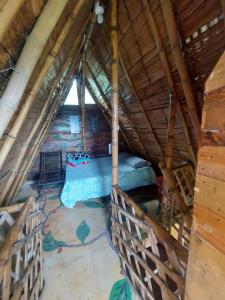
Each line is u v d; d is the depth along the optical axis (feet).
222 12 3.19
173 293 3.56
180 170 7.32
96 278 5.86
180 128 6.63
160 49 4.86
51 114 10.50
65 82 9.87
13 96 3.03
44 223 9.04
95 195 10.82
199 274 1.70
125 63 6.98
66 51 6.33
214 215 1.43
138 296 5.10
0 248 2.98
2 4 2.04
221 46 3.63
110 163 14.11
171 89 5.60
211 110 1.42
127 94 8.69
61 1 2.88
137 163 11.93
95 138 16.85
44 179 14.07
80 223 9.03
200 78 4.48
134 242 5.24
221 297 1.42
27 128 6.05
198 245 1.67
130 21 5.35
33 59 3.05
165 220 7.60
